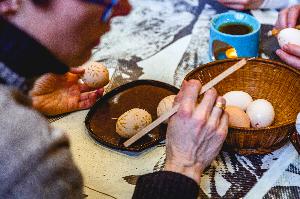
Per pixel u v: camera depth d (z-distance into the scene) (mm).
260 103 682
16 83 416
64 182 419
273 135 614
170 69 845
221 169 652
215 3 1018
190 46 896
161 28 957
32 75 422
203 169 599
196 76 706
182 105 597
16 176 391
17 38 401
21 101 421
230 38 770
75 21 414
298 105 692
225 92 750
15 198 398
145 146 675
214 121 583
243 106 697
